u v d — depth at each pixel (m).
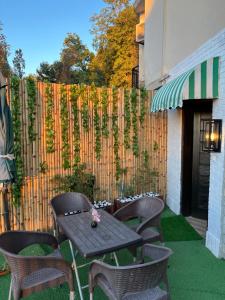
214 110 4.42
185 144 6.11
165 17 6.80
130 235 3.29
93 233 3.35
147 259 3.66
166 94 5.03
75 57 25.17
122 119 6.32
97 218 3.55
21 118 4.96
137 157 6.63
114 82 19.77
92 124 5.95
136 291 2.45
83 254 2.82
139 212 4.41
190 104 6.00
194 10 5.54
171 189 6.78
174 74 6.29
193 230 5.43
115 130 6.23
